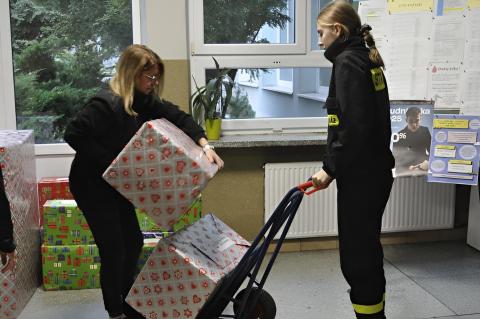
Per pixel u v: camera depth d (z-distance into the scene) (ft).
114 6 12.02
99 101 7.86
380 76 8.00
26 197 10.17
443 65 11.24
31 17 11.76
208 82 12.26
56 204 10.66
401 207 12.77
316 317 9.59
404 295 10.46
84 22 11.96
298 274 11.50
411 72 11.27
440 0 11.11
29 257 10.30
